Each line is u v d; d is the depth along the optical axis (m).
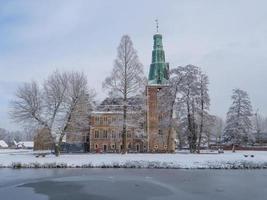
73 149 110.62
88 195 36.66
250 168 60.03
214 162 60.84
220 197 35.38
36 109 72.69
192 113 78.38
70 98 74.38
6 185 42.66
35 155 75.31
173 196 35.97
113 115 81.81
